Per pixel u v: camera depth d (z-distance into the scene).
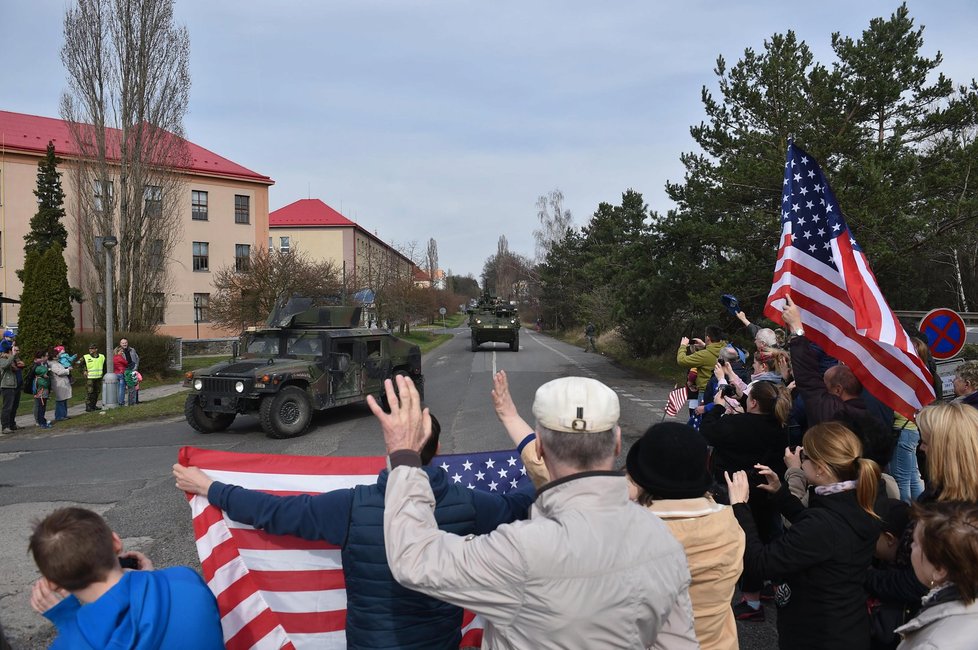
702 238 18.52
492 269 117.81
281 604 2.66
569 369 24.70
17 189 35.62
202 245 42.78
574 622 1.62
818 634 2.64
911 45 16.06
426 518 1.85
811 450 2.77
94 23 26.70
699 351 7.03
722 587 2.26
